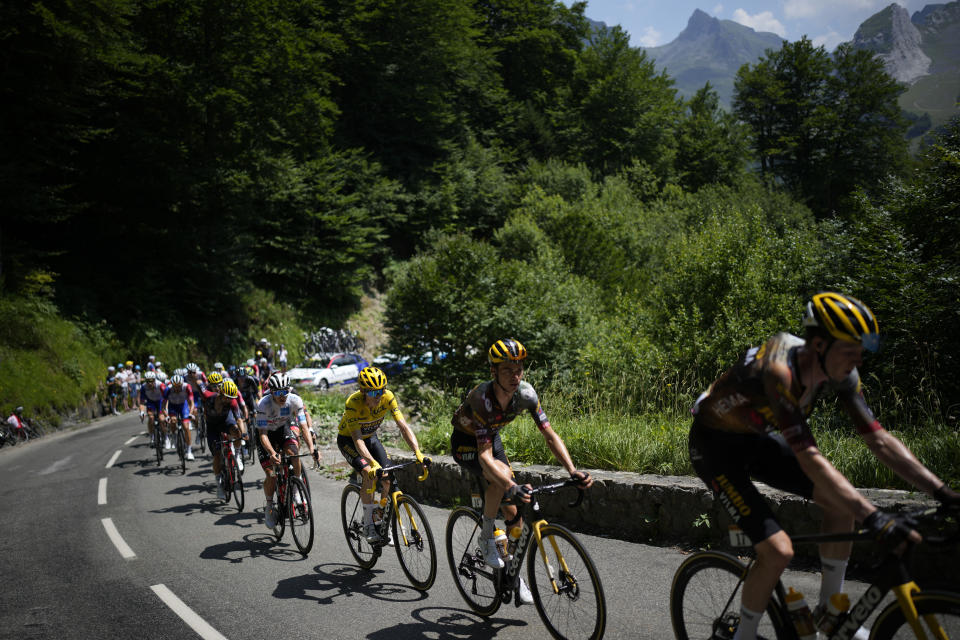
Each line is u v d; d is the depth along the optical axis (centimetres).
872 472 462
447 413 1249
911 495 415
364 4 4244
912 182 1070
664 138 5553
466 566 405
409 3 4325
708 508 487
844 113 5088
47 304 2252
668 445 598
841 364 217
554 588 346
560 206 3438
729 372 256
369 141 4403
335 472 942
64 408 2008
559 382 1308
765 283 1277
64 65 2255
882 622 230
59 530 704
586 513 571
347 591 464
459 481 706
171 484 945
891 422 656
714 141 5662
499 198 4434
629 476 559
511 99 5472
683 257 1412
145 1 2717
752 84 5603
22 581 533
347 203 3650
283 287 3619
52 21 2031
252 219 3212
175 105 2759
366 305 3956
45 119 2288
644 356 1211
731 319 1212
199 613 438
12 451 1549
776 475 273
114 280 2770
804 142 5244
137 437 1548
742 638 251
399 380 1627
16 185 2144
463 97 5047
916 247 1020
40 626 432
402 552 477
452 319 1639
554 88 5853
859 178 4822
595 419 774
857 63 5050
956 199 1004
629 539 526
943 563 374
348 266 3734
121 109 2706
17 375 1880
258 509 760
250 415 1057
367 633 387
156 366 1961
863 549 398
